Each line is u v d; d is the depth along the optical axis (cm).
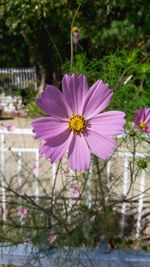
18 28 191
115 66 50
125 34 156
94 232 40
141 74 54
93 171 40
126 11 159
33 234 38
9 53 289
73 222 38
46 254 33
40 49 250
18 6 181
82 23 168
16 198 51
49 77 256
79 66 51
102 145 21
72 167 21
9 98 194
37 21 194
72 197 45
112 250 32
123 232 56
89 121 22
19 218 45
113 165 48
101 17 166
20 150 63
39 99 21
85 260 31
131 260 30
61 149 21
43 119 21
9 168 67
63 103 22
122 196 49
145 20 157
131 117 39
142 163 39
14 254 32
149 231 59
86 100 22
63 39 219
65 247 35
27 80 268
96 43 157
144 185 54
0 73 269
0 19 209
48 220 38
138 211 57
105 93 22
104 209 40
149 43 80
